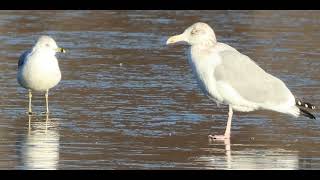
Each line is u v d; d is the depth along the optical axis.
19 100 18.97
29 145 15.34
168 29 28.73
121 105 18.47
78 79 21.00
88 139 15.83
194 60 16.25
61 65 22.61
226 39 26.75
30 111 17.86
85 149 15.15
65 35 27.22
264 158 14.86
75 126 16.77
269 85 16.16
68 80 20.88
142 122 17.12
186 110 18.17
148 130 16.53
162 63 23.19
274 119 17.64
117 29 28.61
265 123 17.31
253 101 16.08
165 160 14.58
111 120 17.23
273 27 29.09
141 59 23.67
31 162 14.30
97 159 14.55
